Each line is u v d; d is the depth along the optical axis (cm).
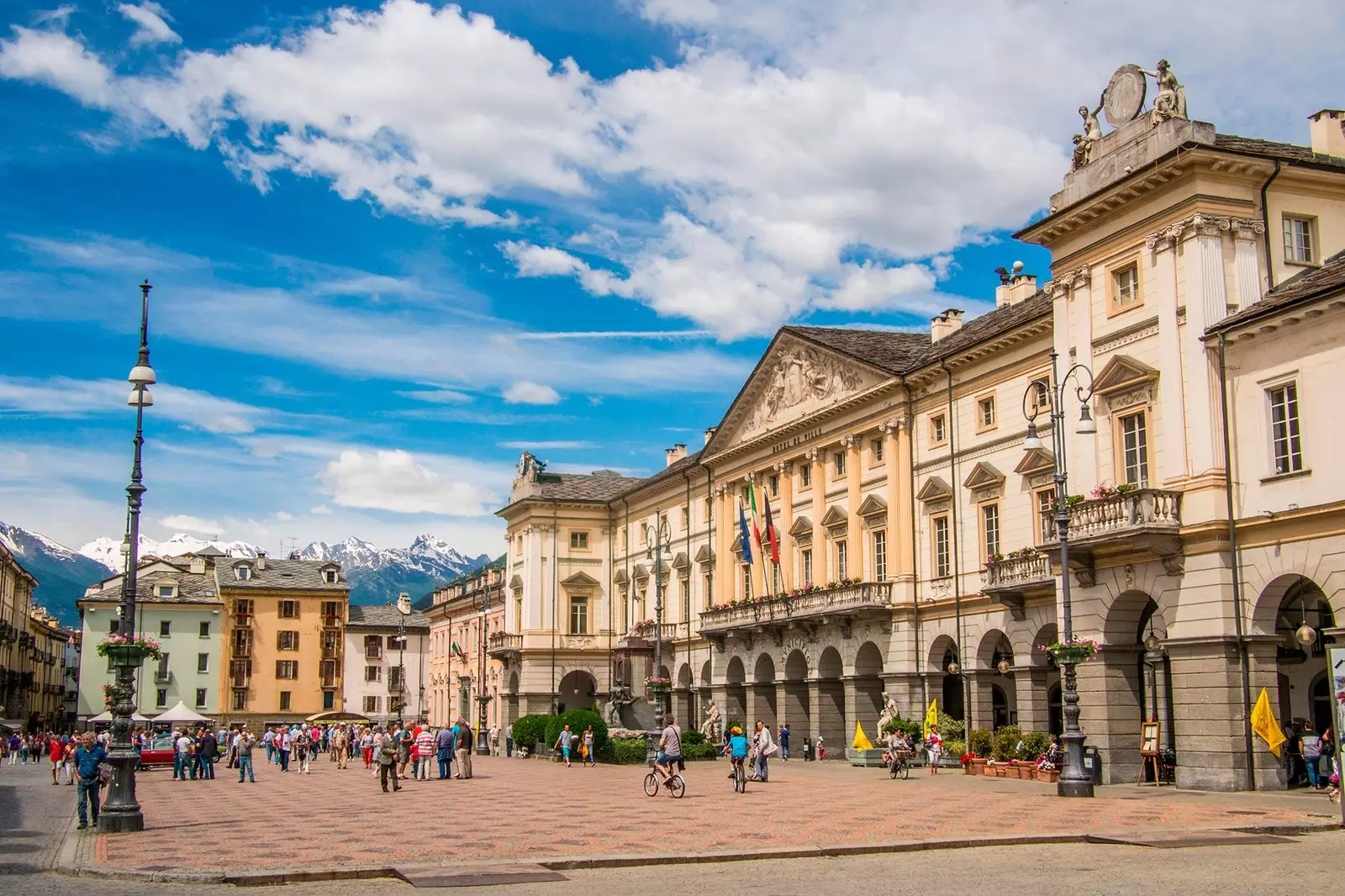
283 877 2050
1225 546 3641
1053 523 4128
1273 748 3484
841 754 6256
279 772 6250
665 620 8525
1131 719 4056
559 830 2756
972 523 5369
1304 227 3956
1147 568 3909
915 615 5681
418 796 4075
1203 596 3681
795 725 6656
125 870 2123
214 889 1964
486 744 8506
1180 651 3738
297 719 12875
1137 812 2952
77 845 2598
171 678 12512
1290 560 3475
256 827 2952
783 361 7012
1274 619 3591
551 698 9350
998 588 4831
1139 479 4003
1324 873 1981
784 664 6694
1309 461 3444
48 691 16062
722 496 7744
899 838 2494
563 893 1870
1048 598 4747
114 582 12862
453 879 2000
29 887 1997
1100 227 4184
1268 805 3089
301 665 13012
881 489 6069
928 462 5697
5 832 2959
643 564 9038
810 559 6744
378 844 2516
